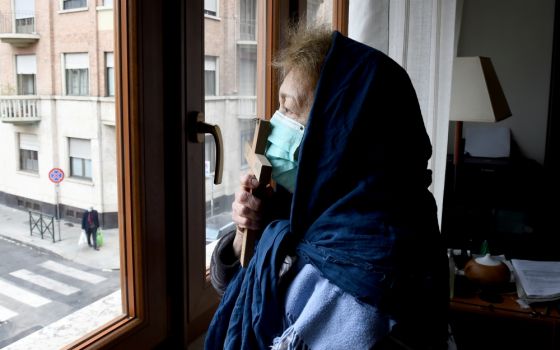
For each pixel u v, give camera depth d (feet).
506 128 9.10
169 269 3.34
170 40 3.08
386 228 2.12
